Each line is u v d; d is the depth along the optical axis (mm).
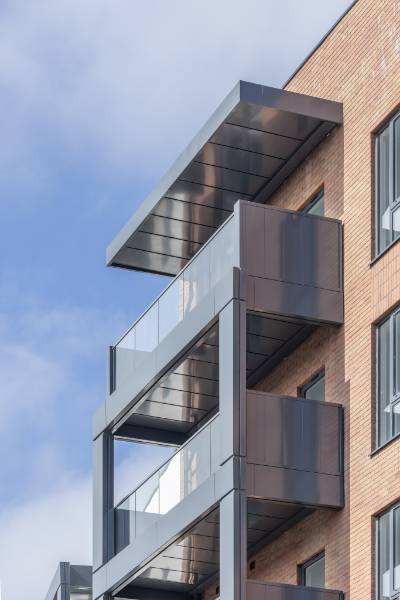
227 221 27328
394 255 25156
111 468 32250
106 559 31266
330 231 27062
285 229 26875
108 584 30844
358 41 27484
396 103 25812
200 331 27656
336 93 28078
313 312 26547
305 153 28828
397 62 25969
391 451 24266
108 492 31938
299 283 26656
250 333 27703
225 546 25172
